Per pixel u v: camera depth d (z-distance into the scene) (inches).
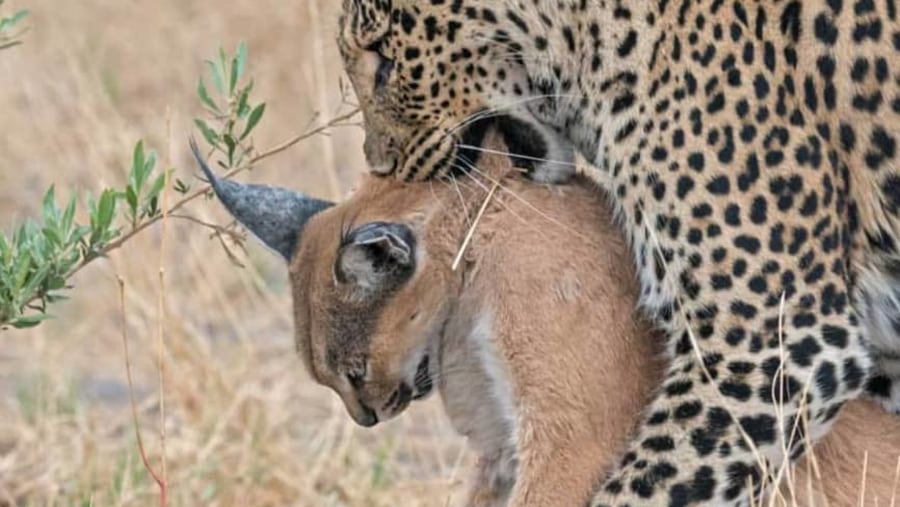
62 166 722.2
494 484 449.7
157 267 610.9
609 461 431.5
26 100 776.3
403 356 449.1
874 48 424.5
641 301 433.7
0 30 454.3
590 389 432.8
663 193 428.1
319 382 458.3
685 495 422.9
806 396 421.4
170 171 447.8
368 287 445.4
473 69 446.6
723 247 423.5
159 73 810.2
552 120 446.6
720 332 423.5
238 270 656.4
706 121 425.4
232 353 613.6
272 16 810.8
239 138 455.5
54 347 619.5
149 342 604.7
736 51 425.1
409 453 564.1
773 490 413.1
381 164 459.2
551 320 434.6
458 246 444.1
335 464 550.3
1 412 592.4
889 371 442.9
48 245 432.8
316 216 457.1
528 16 440.8
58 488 534.6
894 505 420.5
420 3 445.7
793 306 423.2
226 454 549.0
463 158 448.8
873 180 429.4
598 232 438.3
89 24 840.3
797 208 423.5
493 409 446.3
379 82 455.5
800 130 424.5
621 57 432.1
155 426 575.5
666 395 426.3
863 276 433.7
